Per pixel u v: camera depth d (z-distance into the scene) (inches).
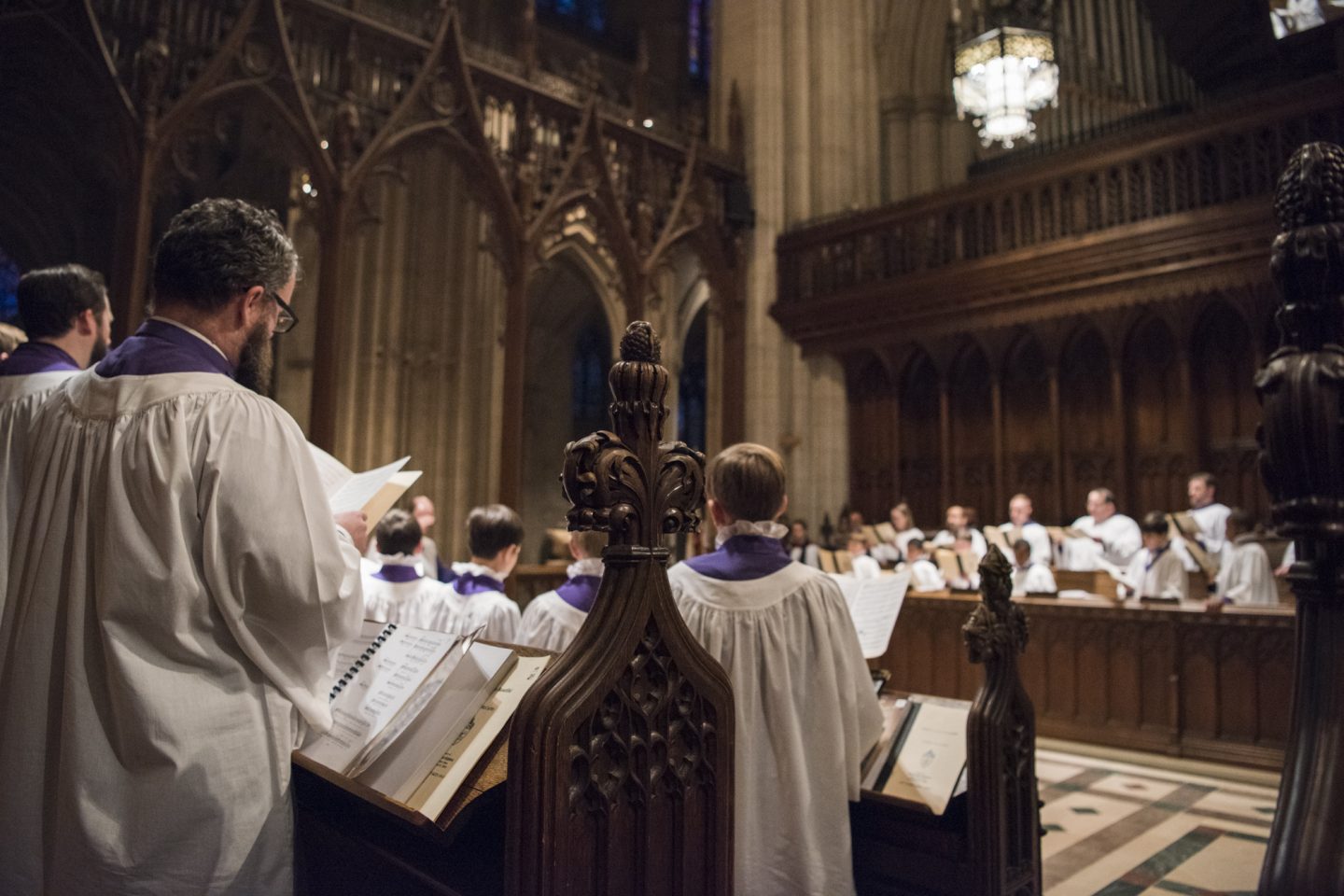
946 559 346.6
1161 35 486.0
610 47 906.7
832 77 539.5
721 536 105.0
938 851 101.0
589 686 61.7
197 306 73.0
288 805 67.6
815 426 515.2
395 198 608.7
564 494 66.6
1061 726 300.8
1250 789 240.7
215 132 325.7
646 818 64.2
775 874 92.1
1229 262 362.6
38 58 304.7
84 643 63.7
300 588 66.4
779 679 94.8
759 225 519.8
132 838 60.7
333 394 346.9
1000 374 451.2
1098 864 179.8
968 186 445.4
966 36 446.9
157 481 64.4
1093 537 363.9
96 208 443.5
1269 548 348.5
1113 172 397.7
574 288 872.3
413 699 74.8
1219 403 398.0
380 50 374.9
